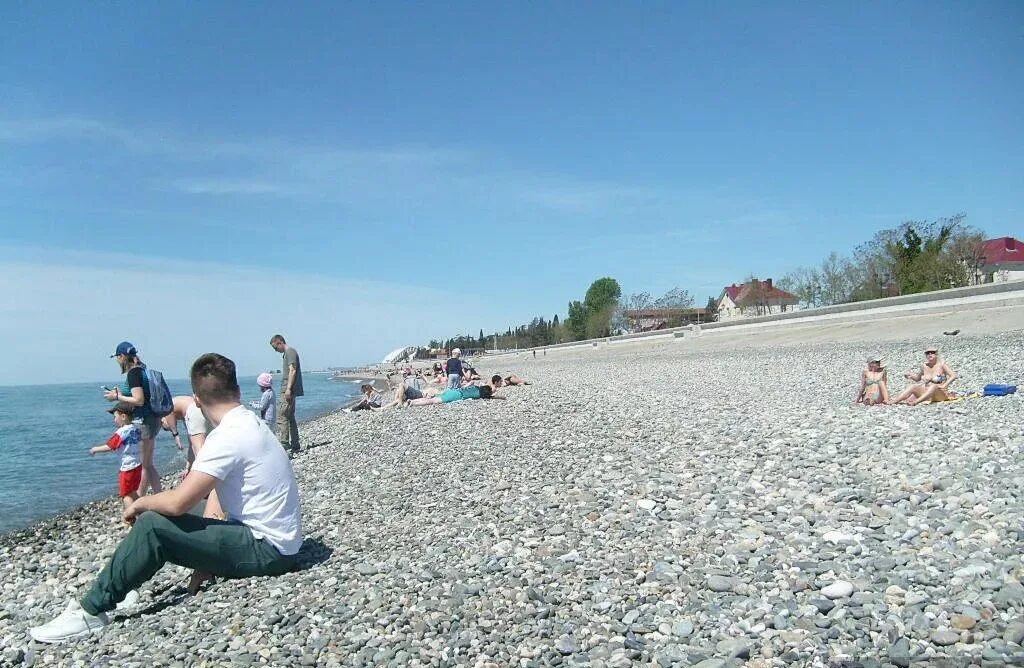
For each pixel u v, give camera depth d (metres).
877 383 15.41
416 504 9.91
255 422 6.86
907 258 60.69
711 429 13.36
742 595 5.43
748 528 6.93
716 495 8.43
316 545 7.93
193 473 6.42
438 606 5.71
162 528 6.23
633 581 5.89
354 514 9.76
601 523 7.77
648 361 44.06
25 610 7.55
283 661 4.98
